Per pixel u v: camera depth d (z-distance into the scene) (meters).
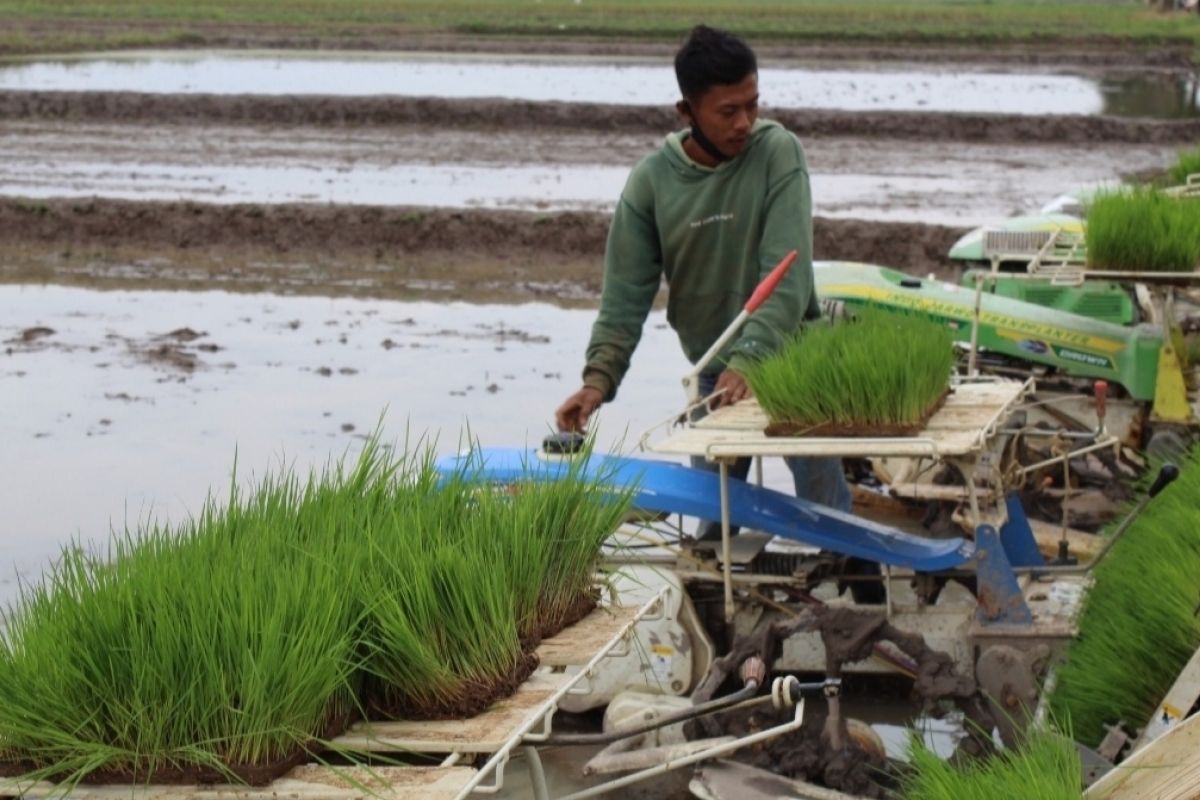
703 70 6.77
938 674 6.01
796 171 6.93
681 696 6.52
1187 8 64.00
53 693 3.64
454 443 11.61
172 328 15.79
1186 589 6.11
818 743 5.96
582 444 5.86
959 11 64.69
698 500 6.46
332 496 4.59
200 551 4.08
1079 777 4.96
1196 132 29.22
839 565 6.88
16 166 25.08
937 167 25.95
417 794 3.47
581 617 4.73
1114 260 9.70
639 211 7.25
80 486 10.76
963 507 7.97
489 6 60.81
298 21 53.38
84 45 45.09
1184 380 10.10
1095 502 9.70
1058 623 6.43
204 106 30.83
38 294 17.48
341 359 14.45
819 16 60.16
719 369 7.29
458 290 17.83
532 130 30.05
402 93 35.12
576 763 6.17
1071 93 38.38
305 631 3.72
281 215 19.91
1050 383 10.45
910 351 6.40
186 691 3.61
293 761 3.66
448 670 3.99
